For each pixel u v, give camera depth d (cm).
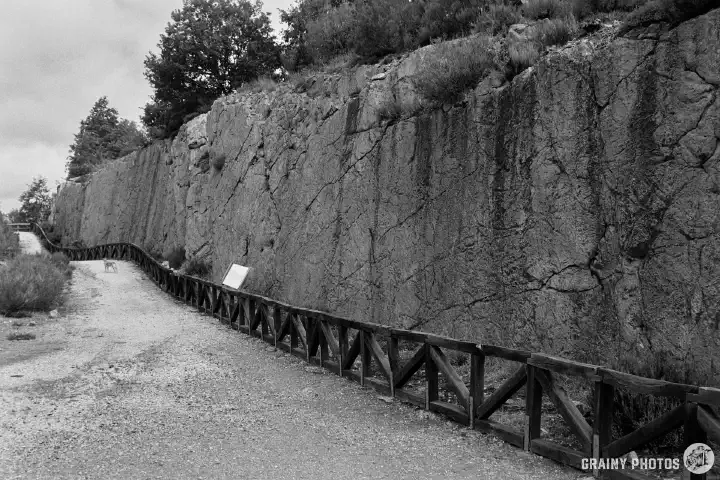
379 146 1172
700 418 408
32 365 1009
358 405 739
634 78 700
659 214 658
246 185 1850
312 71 1711
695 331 607
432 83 1020
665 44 673
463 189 945
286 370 954
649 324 654
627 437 461
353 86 1353
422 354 707
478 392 620
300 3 2453
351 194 1255
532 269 809
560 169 785
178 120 2964
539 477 494
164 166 3005
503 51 955
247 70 2822
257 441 616
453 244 952
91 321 1503
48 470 544
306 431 646
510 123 870
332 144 1371
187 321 1517
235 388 848
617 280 700
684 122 641
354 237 1221
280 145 1672
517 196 846
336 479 509
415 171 1056
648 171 673
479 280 895
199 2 2917
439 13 1238
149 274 2495
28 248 4425
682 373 571
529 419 551
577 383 706
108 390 845
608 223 721
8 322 1423
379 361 798
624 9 846
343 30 1702
